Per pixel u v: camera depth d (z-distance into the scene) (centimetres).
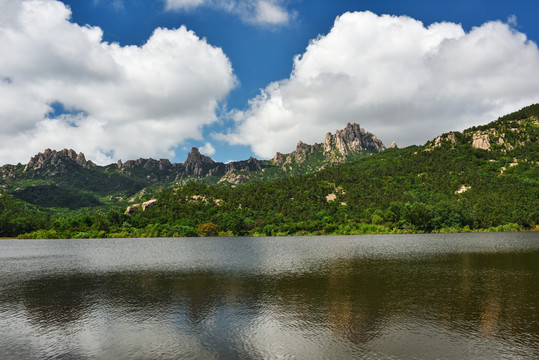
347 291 3569
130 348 2086
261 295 3422
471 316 2642
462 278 4294
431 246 9256
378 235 15662
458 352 1955
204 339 2208
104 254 8325
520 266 5319
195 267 5675
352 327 2398
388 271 4922
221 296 3406
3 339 2284
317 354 1941
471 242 10412
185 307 3006
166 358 1925
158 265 6034
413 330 2327
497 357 1883
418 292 3494
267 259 6681
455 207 17500
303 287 3800
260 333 2298
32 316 2814
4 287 4097
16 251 9469
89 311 2944
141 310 2939
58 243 13012
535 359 1856
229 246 10625
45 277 4844
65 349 2098
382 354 1931
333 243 11019
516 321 2511
